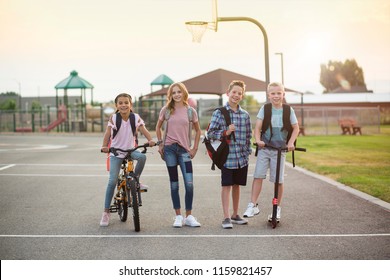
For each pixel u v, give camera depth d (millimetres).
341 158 39281
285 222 16953
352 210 18812
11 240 14945
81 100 121938
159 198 22062
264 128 16672
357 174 28609
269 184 25828
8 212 19172
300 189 23891
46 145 62781
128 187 16328
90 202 21297
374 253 13312
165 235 15367
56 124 115188
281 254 13305
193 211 19078
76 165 36594
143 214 18609
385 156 41094
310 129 111750
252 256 13180
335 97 141625
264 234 15344
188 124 16562
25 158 42594
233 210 17672
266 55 36406
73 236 15352
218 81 67250
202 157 43031
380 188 23062
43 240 14922
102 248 14023
